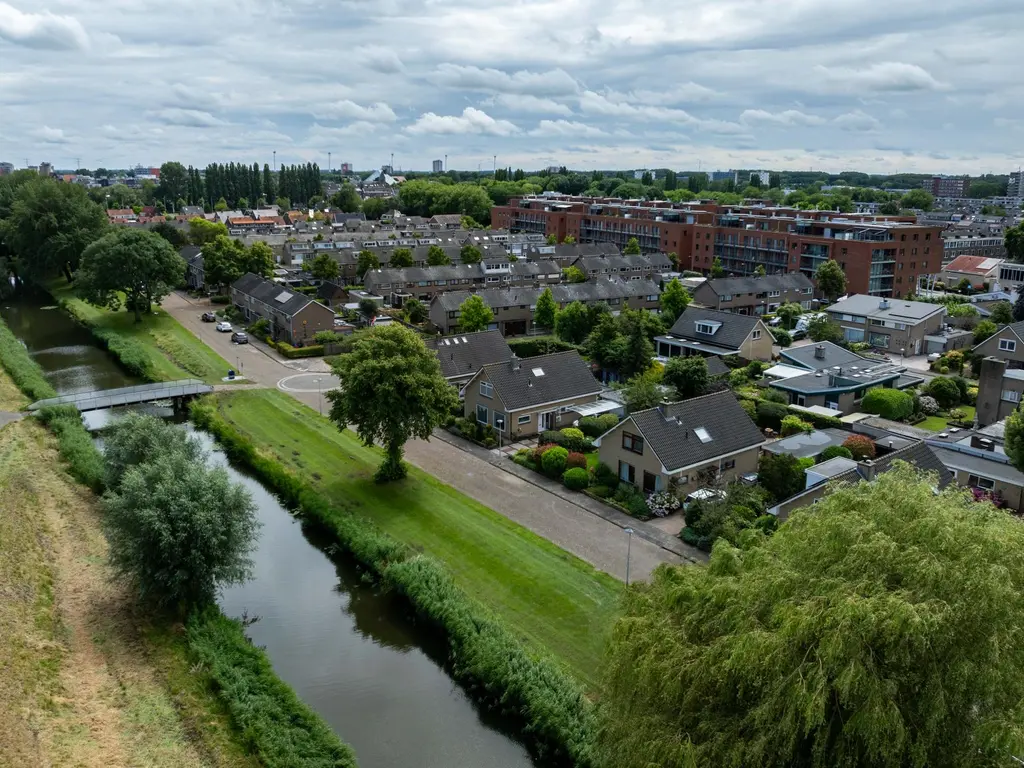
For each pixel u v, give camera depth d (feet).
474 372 217.56
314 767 84.84
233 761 86.99
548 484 160.04
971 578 55.31
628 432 153.79
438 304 305.32
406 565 121.39
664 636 67.67
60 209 388.57
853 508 66.95
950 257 516.73
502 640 102.73
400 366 154.61
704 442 153.79
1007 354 239.30
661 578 79.36
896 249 375.04
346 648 112.88
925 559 57.26
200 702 97.14
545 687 93.97
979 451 158.40
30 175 502.79
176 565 112.47
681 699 64.28
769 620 62.18
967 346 282.56
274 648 112.47
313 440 186.50
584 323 273.13
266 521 150.30
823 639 56.39
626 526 141.28
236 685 98.07
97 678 102.37
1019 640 55.16
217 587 124.67
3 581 116.47
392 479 161.07
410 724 96.89
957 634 55.16
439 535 137.49
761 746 57.52
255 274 358.23
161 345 282.77
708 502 136.56
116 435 150.00
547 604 115.55
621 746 67.31
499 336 231.09
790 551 67.31
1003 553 58.03
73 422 190.60
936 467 143.64
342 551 136.87
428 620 113.91
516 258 453.17
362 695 102.27
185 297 386.52
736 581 68.64
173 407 219.41
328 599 125.39
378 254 449.06
